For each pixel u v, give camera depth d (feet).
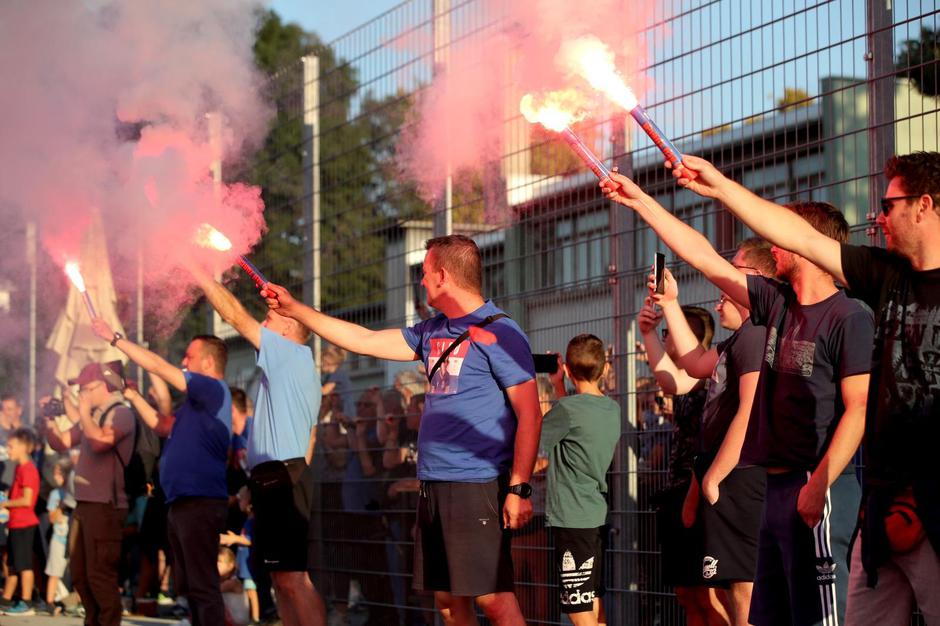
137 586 34.83
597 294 22.34
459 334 16.98
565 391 22.63
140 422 31.19
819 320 13.85
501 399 16.83
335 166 29.66
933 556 11.63
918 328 11.63
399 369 26.99
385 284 27.81
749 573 17.15
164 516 32.86
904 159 11.87
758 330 16.12
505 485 16.72
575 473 20.21
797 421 13.91
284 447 23.09
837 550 15.30
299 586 23.00
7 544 37.91
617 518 21.66
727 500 17.19
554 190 23.22
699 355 17.58
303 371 23.47
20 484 36.17
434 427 16.88
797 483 13.97
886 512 11.85
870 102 18.02
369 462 27.91
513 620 16.58
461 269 17.20
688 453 18.58
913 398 11.61
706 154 20.57
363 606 27.84
